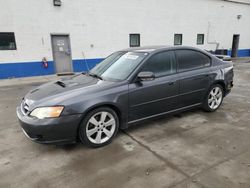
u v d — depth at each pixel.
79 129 3.09
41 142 2.96
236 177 2.50
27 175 2.65
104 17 11.96
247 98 5.82
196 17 15.88
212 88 4.51
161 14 13.98
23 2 9.95
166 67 3.85
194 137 3.53
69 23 11.13
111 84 3.35
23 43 10.32
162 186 2.38
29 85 8.66
